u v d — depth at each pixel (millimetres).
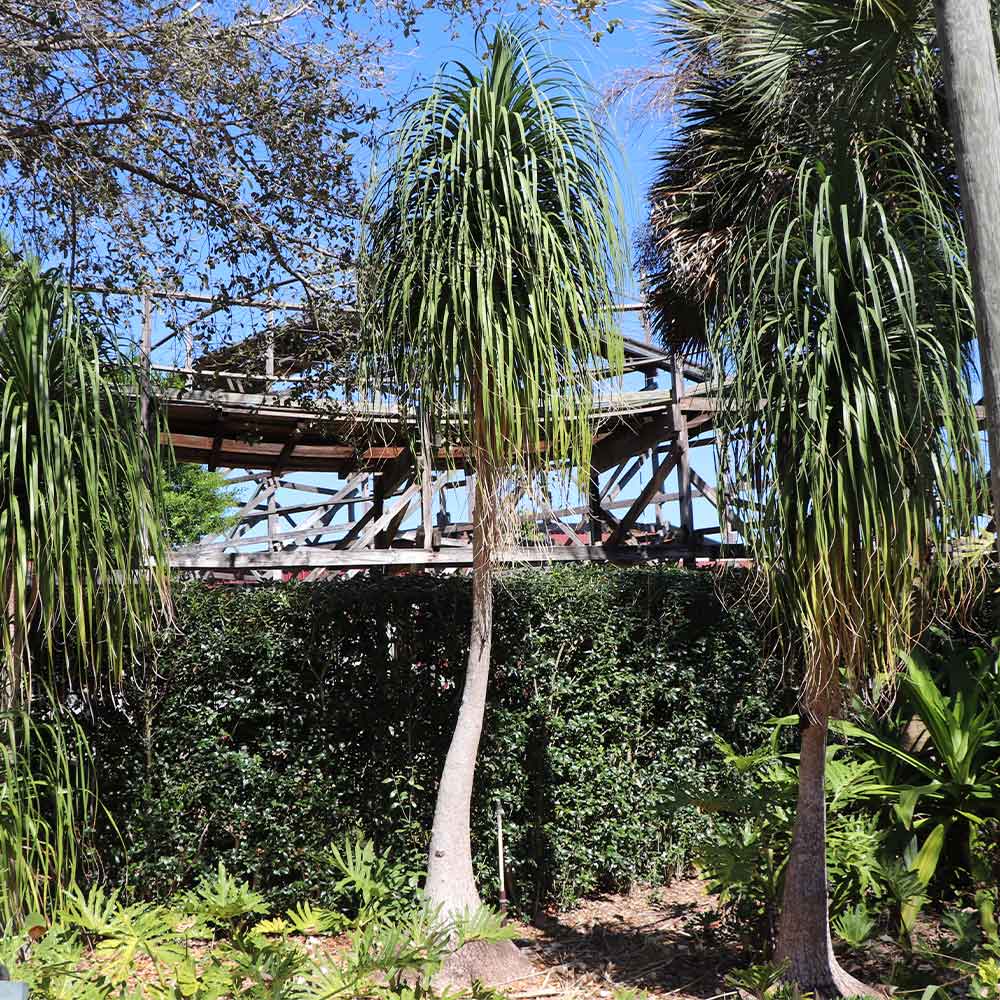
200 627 4809
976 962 3826
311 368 6457
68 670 3844
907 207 3795
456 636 5215
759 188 4480
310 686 4996
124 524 3939
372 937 2680
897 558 3385
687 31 5582
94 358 3762
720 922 4785
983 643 5816
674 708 5828
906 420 3371
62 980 2537
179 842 4723
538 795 5332
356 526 9188
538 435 4203
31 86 5547
